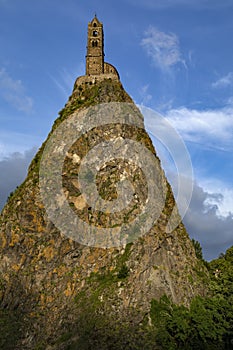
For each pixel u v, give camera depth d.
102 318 88.94
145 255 99.75
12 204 114.62
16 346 90.69
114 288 93.88
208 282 102.31
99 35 152.12
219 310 91.25
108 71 148.38
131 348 83.19
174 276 98.44
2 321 94.69
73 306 94.81
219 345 84.31
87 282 99.25
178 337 83.69
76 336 87.75
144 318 88.94
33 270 103.12
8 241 107.19
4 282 101.50
